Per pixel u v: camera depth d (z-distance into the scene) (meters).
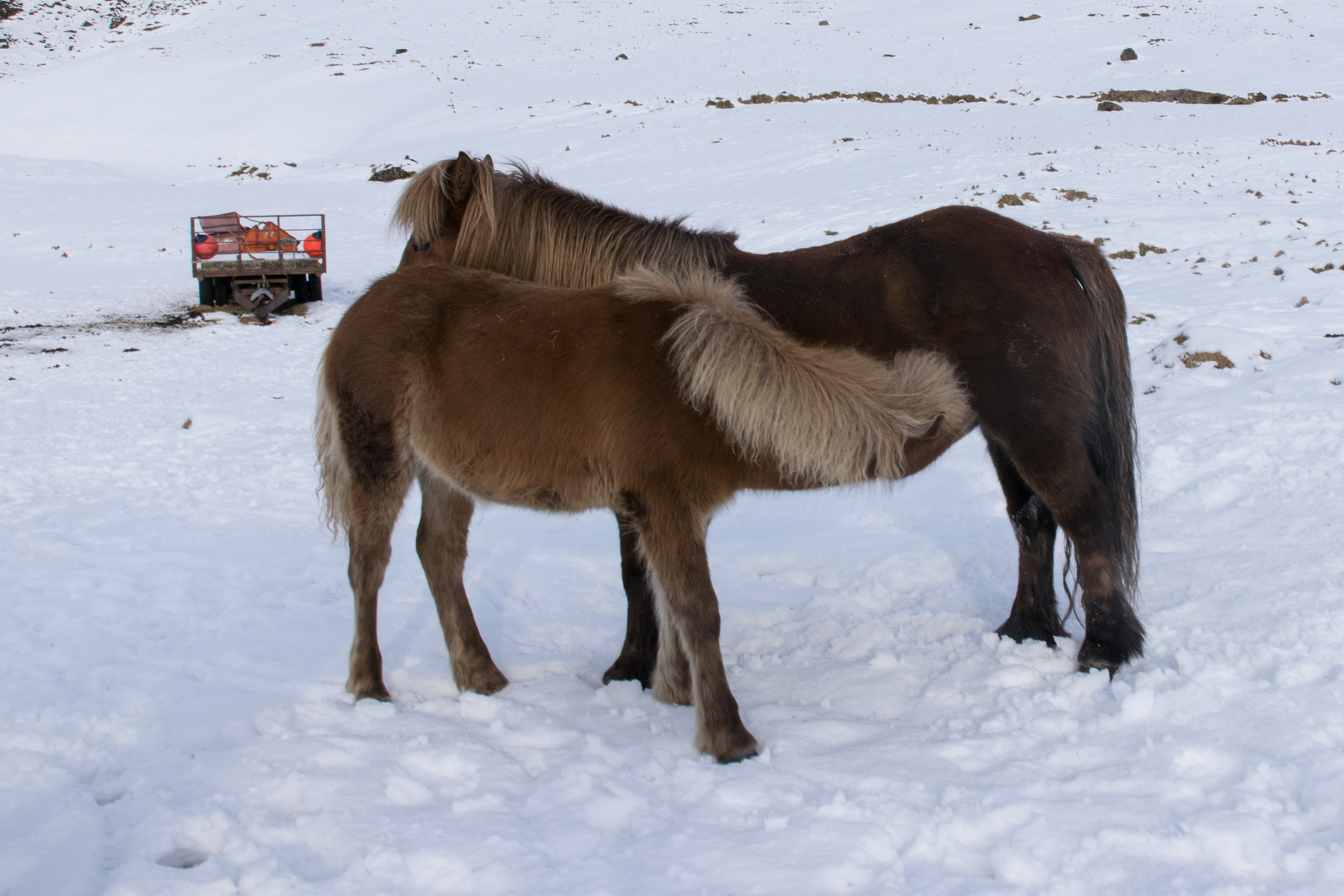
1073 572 4.95
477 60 50.50
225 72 50.72
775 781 3.02
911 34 51.50
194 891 2.55
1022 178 20.73
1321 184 18.55
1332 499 5.16
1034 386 3.60
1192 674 3.52
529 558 5.63
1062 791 2.88
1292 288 10.27
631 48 51.59
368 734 3.45
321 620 4.75
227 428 9.25
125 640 4.49
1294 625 3.78
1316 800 2.73
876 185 21.72
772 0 63.47
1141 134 26.22
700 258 4.05
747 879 2.55
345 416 3.70
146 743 3.46
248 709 3.69
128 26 63.88
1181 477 5.90
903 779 3.01
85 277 20.31
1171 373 7.90
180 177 36.69
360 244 22.97
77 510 6.79
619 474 3.34
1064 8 54.28
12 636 4.49
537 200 4.36
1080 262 3.79
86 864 2.72
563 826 2.83
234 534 6.23
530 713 3.61
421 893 2.55
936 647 4.11
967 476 6.63
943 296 3.66
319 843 2.80
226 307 16.77
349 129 41.44
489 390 3.46
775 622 4.58
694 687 3.31
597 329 3.44
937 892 2.47
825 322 3.81
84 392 10.91
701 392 3.22
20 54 58.34
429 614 4.84
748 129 31.38
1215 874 2.48
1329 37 42.47
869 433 3.09
